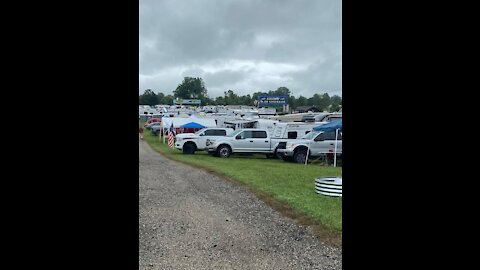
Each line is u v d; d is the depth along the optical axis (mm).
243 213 6852
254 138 18297
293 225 6008
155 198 8219
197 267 4348
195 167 13695
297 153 16281
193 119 25000
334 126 14594
